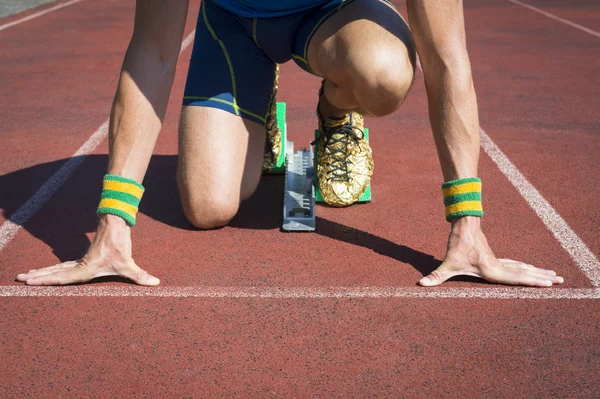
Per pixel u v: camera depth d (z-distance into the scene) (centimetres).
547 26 1092
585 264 301
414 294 274
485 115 568
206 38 335
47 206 366
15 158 447
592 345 239
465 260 282
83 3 1355
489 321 254
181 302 268
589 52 870
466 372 224
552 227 340
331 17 299
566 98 630
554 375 223
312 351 236
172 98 621
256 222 347
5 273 291
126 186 279
